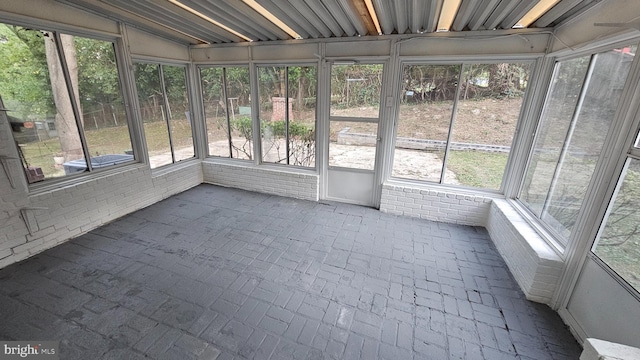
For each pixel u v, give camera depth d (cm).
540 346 197
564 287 221
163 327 204
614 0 196
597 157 209
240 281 256
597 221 195
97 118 337
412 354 189
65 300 225
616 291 174
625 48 191
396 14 281
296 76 420
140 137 387
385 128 386
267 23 330
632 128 172
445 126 364
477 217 368
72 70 305
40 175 290
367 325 211
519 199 336
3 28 250
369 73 381
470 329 210
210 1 268
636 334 156
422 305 233
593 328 189
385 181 409
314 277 265
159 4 284
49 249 293
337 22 322
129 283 248
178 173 460
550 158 280
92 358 179
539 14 269
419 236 345
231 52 434
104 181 346
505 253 297
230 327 206
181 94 461
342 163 430
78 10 295
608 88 206
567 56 268
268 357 183
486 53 319
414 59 350
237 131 482
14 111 265
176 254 294
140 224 355
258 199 451
